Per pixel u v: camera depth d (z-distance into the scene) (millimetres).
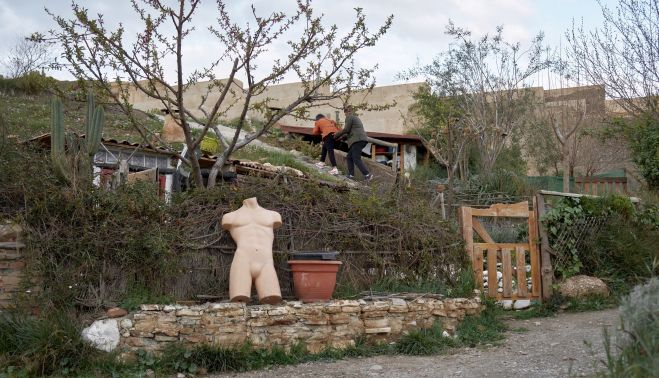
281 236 9398
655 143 18828
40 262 7883
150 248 8289
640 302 5578
